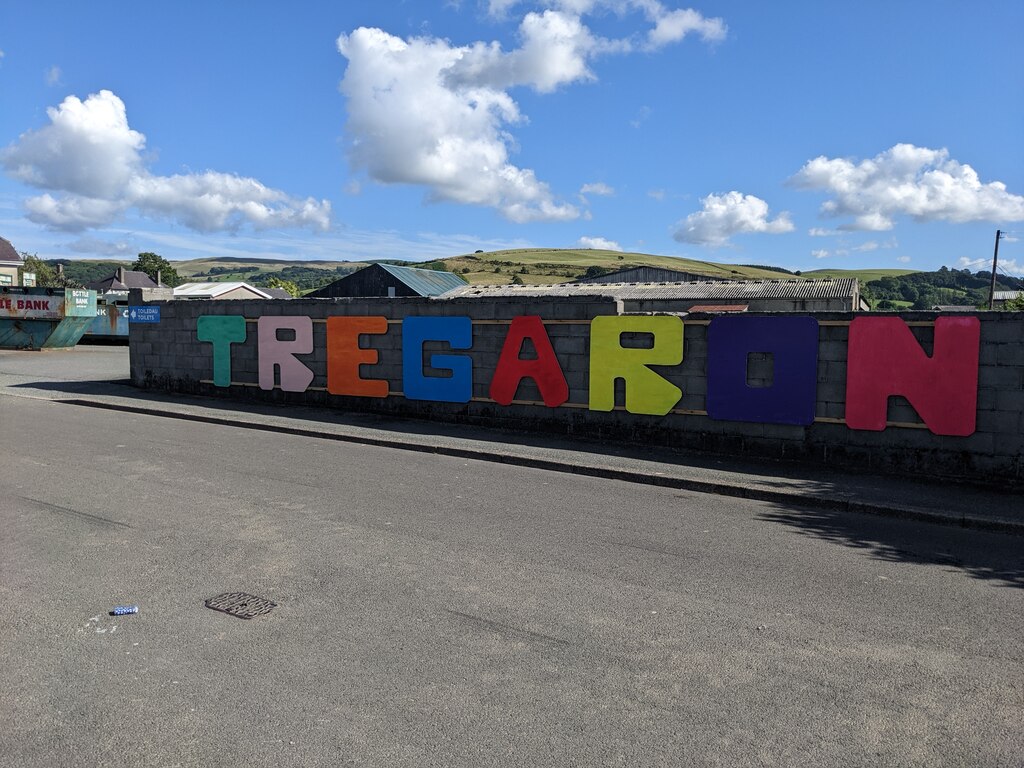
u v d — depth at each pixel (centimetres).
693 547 610
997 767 310
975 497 780
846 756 316
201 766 299
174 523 634
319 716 338
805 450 953
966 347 847
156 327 1603
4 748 309
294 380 1417
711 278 4359
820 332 932
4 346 2841
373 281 4978
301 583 501
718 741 325
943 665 403
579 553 586
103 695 352
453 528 646
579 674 383
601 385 1090
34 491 734
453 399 1232
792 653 414
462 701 353
